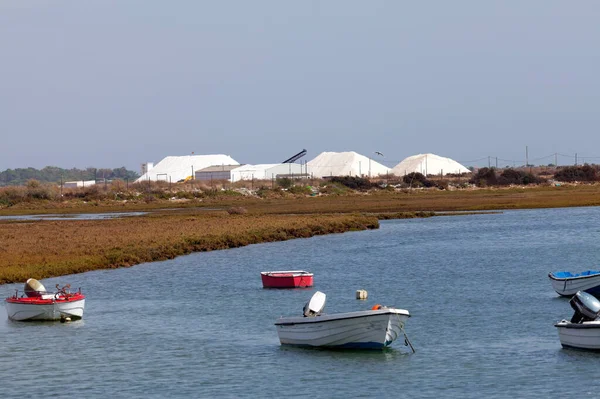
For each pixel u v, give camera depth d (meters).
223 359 117.75
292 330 123.12
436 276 196.88
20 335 136.00
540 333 129.25
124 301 168.38
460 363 111.94
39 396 102.50
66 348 126.62
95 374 111.62
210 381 106.81
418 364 111.88
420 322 139.12
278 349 122.75
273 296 171.75
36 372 113.12
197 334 134.75
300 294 173.88
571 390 99.00
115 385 106.38
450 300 160.62
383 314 113.69
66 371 113.44
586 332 114.19
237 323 143.25
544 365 110.00
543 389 99.62
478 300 160.00
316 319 119.31
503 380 103.62
